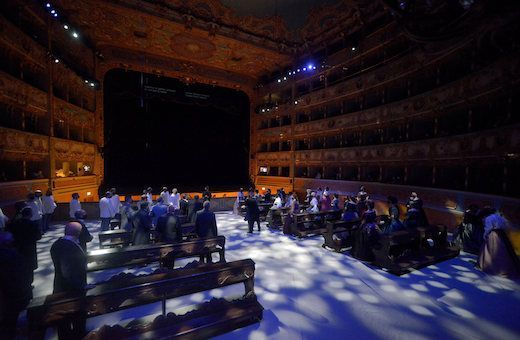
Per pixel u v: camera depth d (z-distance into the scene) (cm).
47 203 998
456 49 1068
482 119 1107
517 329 413
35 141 1248
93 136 1888
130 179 2214
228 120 2642
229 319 383
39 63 1266
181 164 2473
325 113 1967
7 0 1084
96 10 1450
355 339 385
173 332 348
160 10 1498
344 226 852
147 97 2119
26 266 451
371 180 1644
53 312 303
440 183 1302
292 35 1825
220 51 1972
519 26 829
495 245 631
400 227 731
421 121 1399
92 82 1631
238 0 1504
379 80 1511
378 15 1425
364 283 576
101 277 602
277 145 2481
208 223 670
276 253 789
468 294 527
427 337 392
